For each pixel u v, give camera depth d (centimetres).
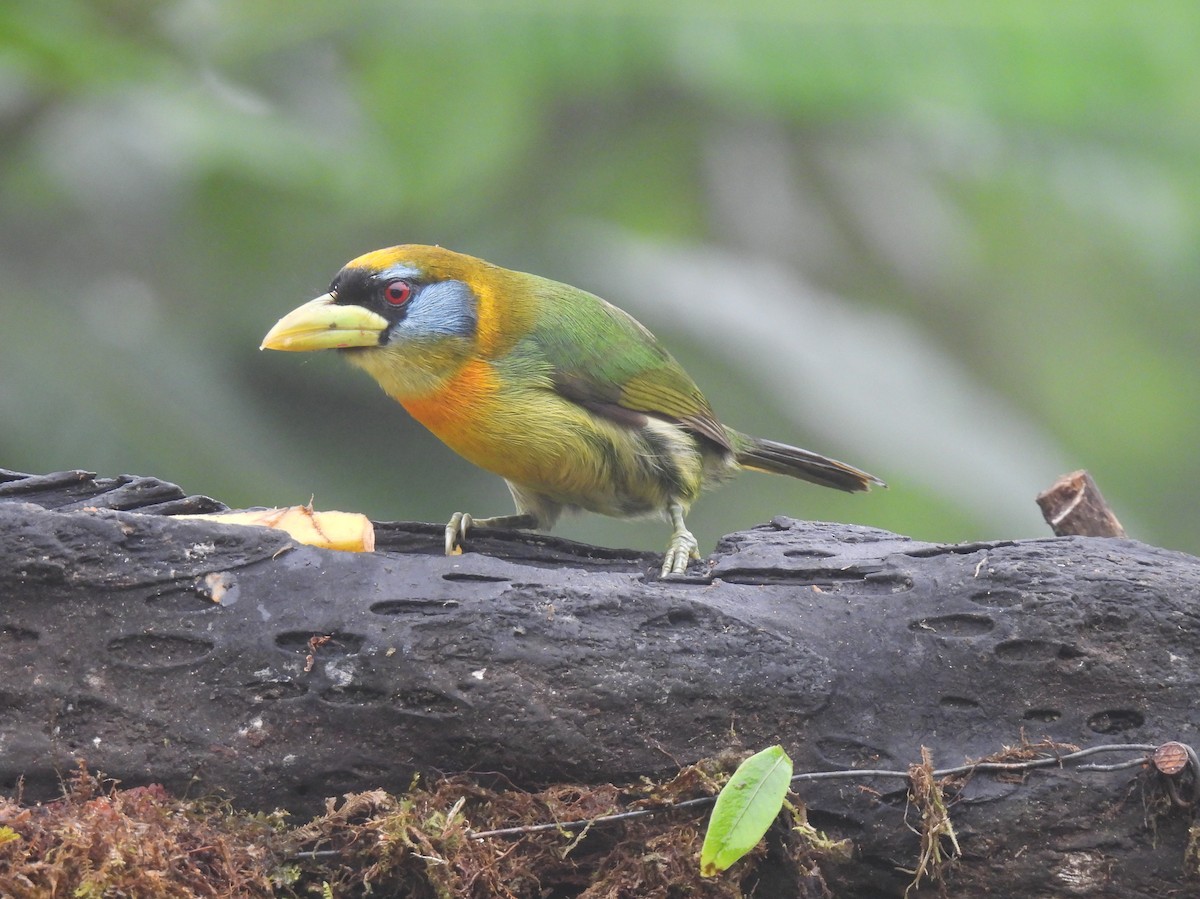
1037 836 654
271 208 1321
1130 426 2166
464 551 777
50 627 644
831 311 1567
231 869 618
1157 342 2094
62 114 1327
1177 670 668
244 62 1377
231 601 654
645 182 1605
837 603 689
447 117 1216
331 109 1404
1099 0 1091
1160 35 1095
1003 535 1380
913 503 1587
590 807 652
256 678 648
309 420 1273
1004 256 1956
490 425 882
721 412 1348
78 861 586
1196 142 1274
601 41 1129
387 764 654
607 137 1541
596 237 1499
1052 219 1814
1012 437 1545
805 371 1362
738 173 1644
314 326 872
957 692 670
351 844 638
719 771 653
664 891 646
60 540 646
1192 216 1369
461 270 885
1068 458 1688
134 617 648
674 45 1113
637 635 667
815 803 660
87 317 1220
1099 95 1139
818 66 1099
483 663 654
